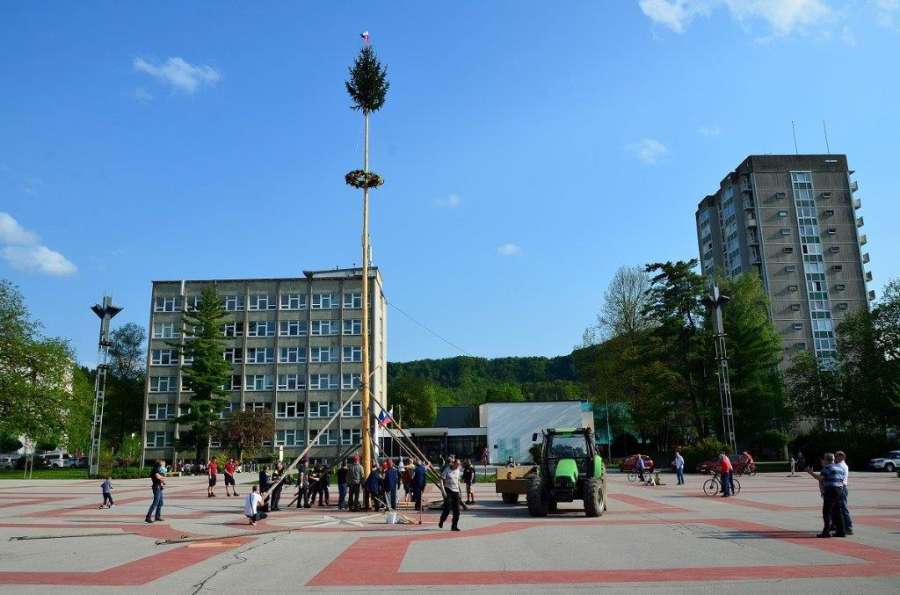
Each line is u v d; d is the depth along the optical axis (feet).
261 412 223.30
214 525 63.26
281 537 53.93
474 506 83.51
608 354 217.77
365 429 79.25
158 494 67.31
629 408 217.77
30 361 191.83
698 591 30.60
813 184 348.59
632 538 49.85
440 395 470.39
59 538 54.24
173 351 259.80
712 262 388.78
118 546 49.39
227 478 107.55
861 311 224.74
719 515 65.92
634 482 130.72
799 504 76.89
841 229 343.67
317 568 38.88
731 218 361.30
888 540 46.14
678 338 186.39
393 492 77.56
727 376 160.56
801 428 266.77
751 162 349.61
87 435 265.95
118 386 293.02
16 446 313.12
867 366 213.05
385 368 296.51
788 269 336.90
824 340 328.90
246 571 38.14
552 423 232.53
